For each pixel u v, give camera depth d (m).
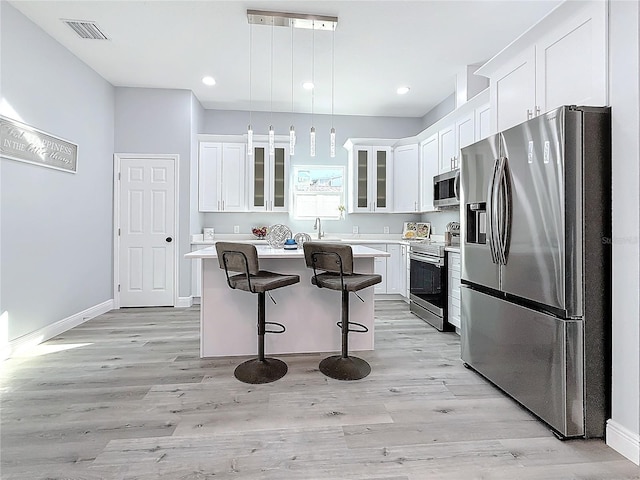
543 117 1.85
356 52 3.58
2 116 2.76
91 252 4.04
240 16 2.97
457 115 3.95
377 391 2.33
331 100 4.93
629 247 1.64
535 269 1.94
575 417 1.77
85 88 3.87
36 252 3.17
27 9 2.88
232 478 1.53
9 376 2.53
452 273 3.51
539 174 1.89
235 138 4.99
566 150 1.73
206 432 1.87
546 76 2.19
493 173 2.27
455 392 2.32
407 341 3.32
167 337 3.41
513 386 2.15
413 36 3.25
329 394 2.29
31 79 3.06
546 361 1.89
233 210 5.09
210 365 2.74
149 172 4.58
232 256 2.47
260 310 2.61
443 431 1.89
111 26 3.13
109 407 2.11
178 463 1.62
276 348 2.95
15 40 2.88
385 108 5.25
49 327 3.35
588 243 1.76
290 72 4.03
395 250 5.04
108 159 4.39
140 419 1.99
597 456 1.68
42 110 3.21
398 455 1.69
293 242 3.15
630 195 1.63
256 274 2.46
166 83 4.39
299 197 5.53
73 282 3.72
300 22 3.02
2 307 2.82
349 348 3.05
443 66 3.86
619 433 1.70
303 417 2.02
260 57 3.69
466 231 2.66
